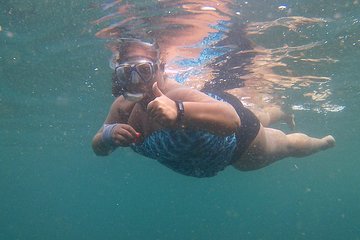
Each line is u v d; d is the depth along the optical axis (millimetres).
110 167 59031
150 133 4051
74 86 17781
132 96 3760
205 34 10500
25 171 66000
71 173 71062
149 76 3748
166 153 4078
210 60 12625
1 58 13945
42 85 17688
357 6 9617
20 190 109188
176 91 3725
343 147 47156
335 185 132125
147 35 10406
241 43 11492
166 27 9945
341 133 36875
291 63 14234
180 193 135500
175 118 3164
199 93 3664
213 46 11461
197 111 3279
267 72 15094
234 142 4715
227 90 16703
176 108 3203
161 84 3975
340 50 13133
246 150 5184
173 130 3832
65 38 11742
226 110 3457
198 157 4227
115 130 3744
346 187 145625
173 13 9266
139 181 84312
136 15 9414
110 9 9273
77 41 11898
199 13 9305
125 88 3801
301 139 6309
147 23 9758
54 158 50188
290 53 12984
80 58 13656
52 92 19000
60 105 21953
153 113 3109
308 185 126500
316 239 65188
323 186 136500
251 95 18422
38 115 24906
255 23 10109
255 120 5336
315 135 37781
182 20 9617
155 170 60062
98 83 17141
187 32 10281
